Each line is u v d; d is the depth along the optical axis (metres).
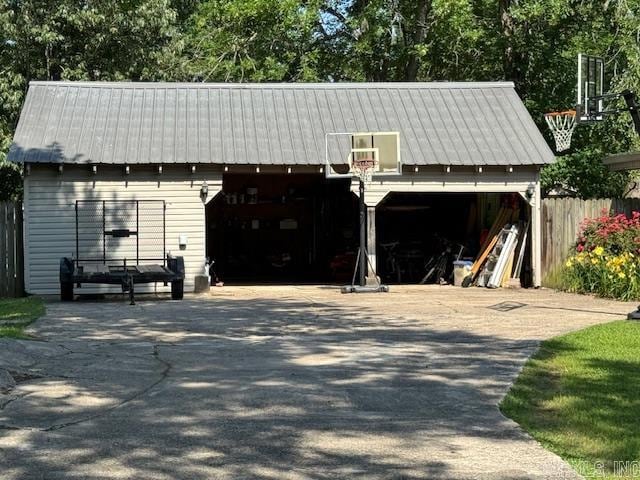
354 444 6.12
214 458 5.78
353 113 21.33
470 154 19.98
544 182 26.47
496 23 29.22
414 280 23.00
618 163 20.28
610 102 23.88
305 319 13.47
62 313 14.15
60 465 5.61
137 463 5.66
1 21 26.59
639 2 26.00
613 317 13.43
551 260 20.05
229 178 26.44
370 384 8.14
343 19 32.12
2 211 19.02
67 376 8.49
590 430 6.34
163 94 21.39
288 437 6.30
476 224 23.77
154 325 12.57
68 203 18.78
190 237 19.19
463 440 6.20
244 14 29.39
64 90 20.92
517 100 22.27
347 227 25.80
